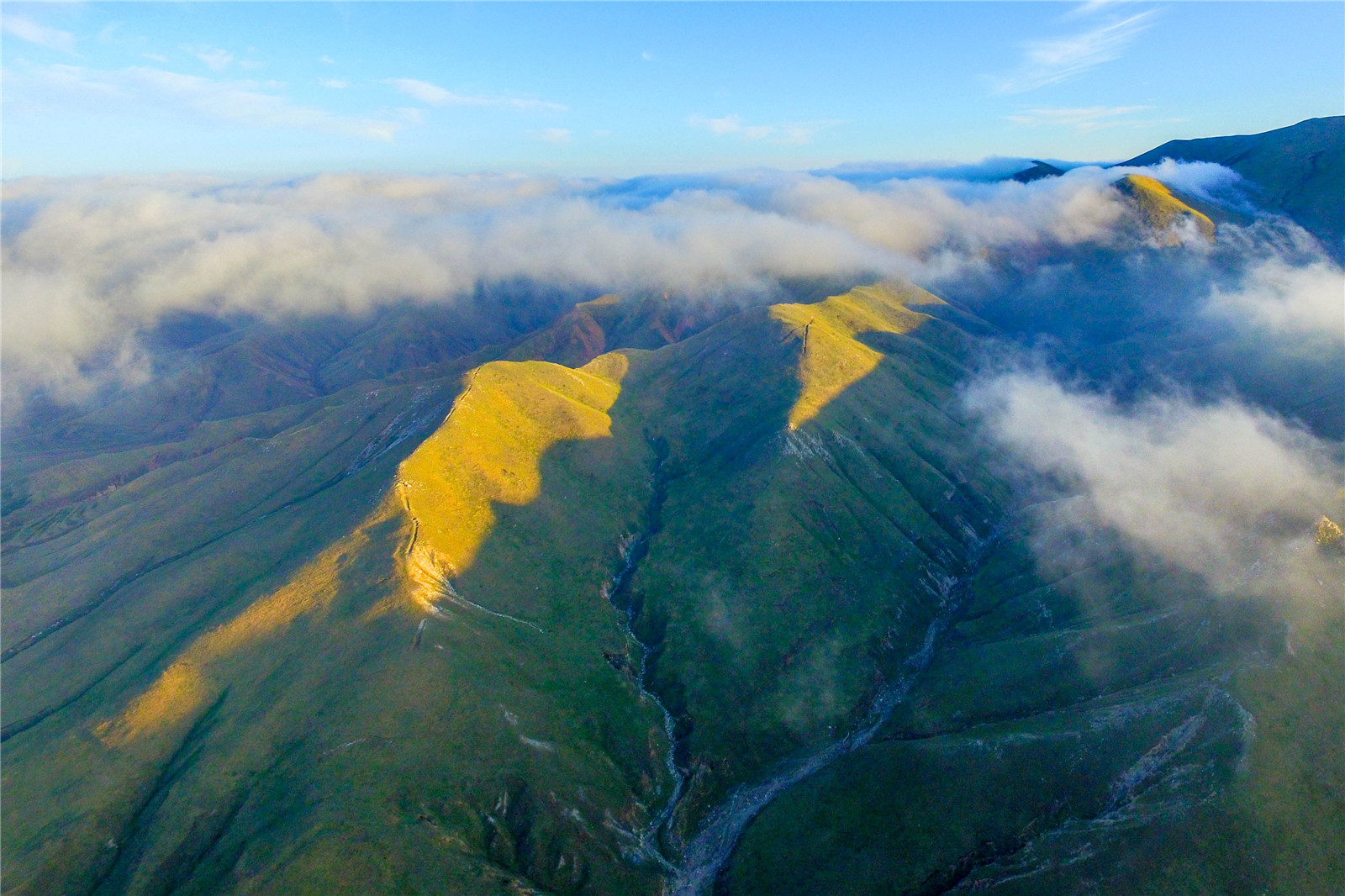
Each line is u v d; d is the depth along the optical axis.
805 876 112.94
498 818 114.44
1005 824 109.88
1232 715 107.06
